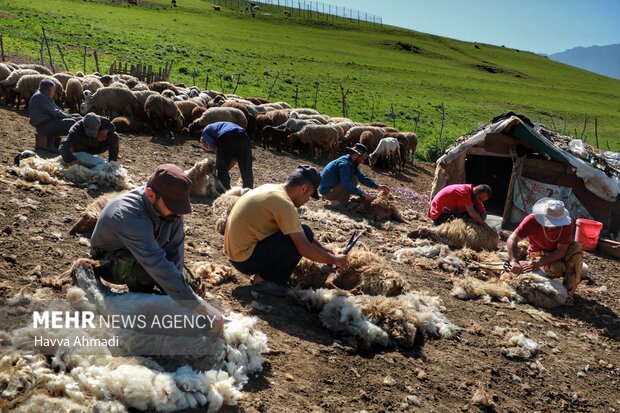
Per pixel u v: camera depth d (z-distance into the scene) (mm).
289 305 5492
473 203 9797
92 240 4270
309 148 17453
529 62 101688
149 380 3408
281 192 5422
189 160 12508
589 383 5734
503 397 5031
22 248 5352
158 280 3959
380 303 5484
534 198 12633
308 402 4059
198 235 7062
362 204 10953
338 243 8242
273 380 4176
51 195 7230
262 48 59219
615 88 86438
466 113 45000
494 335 6195
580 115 53969
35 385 3275
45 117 9508
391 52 79125
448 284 7609
